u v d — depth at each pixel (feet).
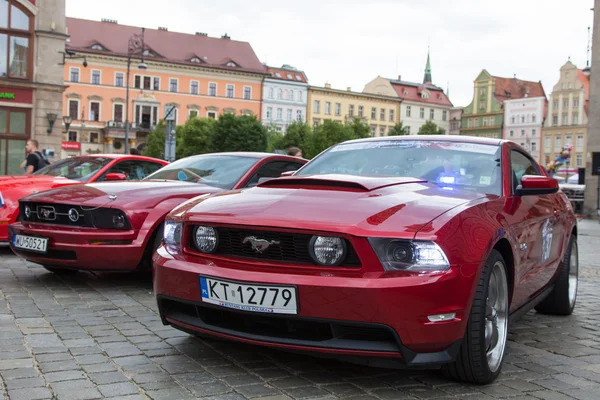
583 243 43.50
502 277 10.32
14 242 17.48
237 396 8.91
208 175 19.88
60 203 16.60
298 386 9.43
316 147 239.71
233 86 274.77
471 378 9.66
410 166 12.91
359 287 8.45
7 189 22.75
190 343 11.68
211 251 9.75
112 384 9.27
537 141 339.98
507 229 10.38
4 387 9.04
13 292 16.37
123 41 255.29
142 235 16.48
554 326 14.87
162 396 8.82
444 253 8.72
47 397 8.66
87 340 11.76
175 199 17.31
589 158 86.43
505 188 11.96
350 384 9.62
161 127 237.66
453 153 13.21
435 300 8.56
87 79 245.86
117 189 17.29
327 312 8.62
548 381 10.27
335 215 9.09
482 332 9.34
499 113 362.53
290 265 9.02
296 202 9.75
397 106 345.31
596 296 19.58
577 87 320.91
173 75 261.24
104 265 16.44
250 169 20.04
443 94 373.81
